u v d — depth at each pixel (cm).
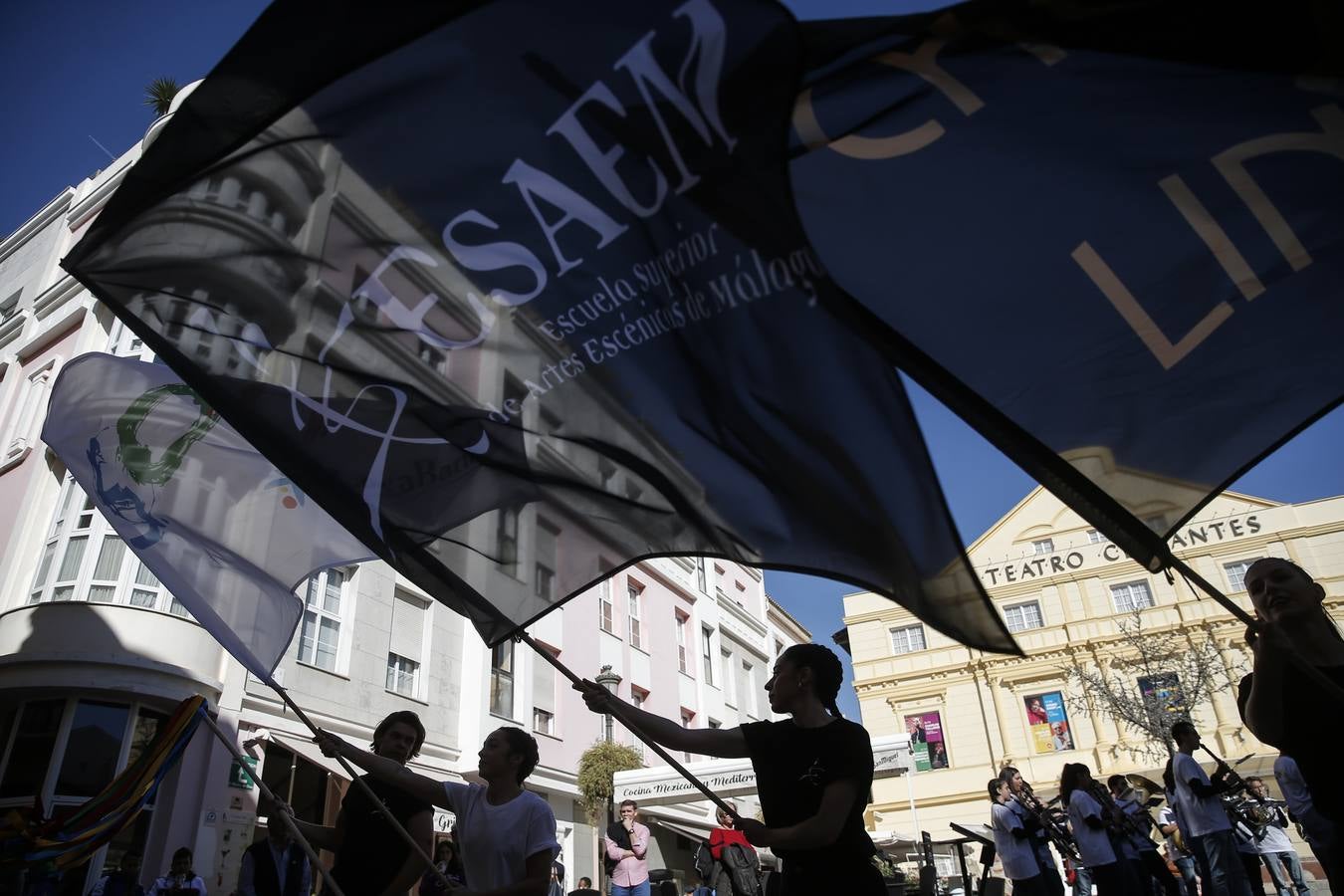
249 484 473
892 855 1942
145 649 1255
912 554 227
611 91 258
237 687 1337
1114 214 264
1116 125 261
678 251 256
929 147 269
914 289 271
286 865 532
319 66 290
